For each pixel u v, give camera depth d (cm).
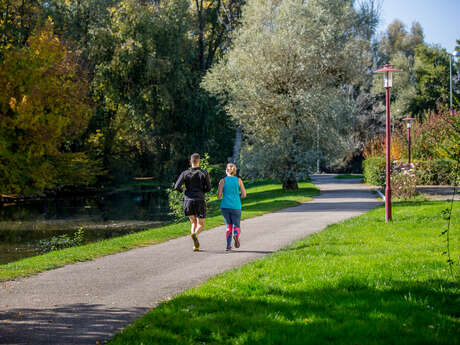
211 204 2162
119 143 4528
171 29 3544
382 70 1187
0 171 2816
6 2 3150
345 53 2836
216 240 1062
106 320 494
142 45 3362
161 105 3603
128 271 752
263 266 712
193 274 718
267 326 441
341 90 2958
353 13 3044
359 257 750
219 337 417
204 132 3872
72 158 3300
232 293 561
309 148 2789
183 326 447
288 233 1136
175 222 1873
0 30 3169
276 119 2814
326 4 2845
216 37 4694
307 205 1912
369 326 434
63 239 1614
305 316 471
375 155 3616
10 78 2717
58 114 2964
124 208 2658
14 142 2808
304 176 2727
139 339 416
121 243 1041
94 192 3906
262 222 1386
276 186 3462
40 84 2770
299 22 2745
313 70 2720
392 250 806
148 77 3347
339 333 418
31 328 468
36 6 3394
